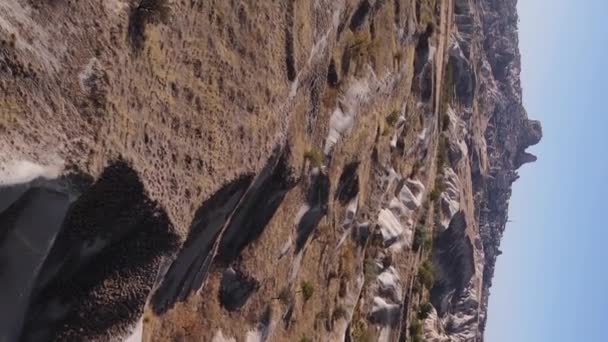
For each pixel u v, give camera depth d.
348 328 34.25
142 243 13.80
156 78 13.71
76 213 12.05
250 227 20.86
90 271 13.11
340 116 28.78
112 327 13.80
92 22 11.98
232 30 16.69
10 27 10.43
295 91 20.50
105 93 12.07
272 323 24.41
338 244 32.16
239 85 17.02
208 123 15.64
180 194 14.48
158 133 13.74
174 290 17.22
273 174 20.62
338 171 29.27
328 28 23.53
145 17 13.12
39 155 10.77
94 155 11.78
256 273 21.83
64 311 12.90
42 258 11.48
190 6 14.71
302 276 28.08
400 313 43.00
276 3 18.94
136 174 12.81
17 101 10.51
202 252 17.45
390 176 41.00
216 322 20.31
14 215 10.80
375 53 34.69
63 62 11.38
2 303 11.30
